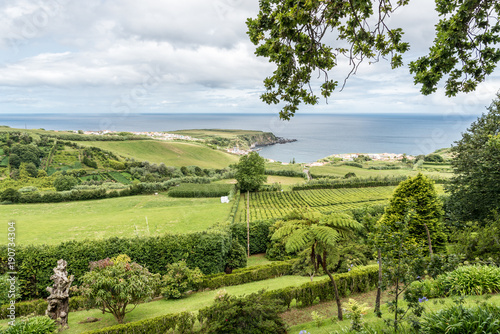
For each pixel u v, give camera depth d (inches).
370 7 185.5
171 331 410.6
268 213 1606.8
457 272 359.9
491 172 596.1
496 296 318.3
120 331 379.2
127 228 1405.0
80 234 1304.1
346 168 3973.9
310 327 356.8
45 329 399.2
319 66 214.5
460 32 197.6
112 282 447.5
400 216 631.8
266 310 353.1
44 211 1849.2
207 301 562.9
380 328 259.1
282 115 238.2
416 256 247.3
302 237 378.0
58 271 465.4
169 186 2623.0
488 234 445.4
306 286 469.7
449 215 696.4
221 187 2412.6
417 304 229.6
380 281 268.2
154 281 514.0
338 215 400.5
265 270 731.4
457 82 230.4
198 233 813.2
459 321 206.2
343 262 664.4
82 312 549.3
